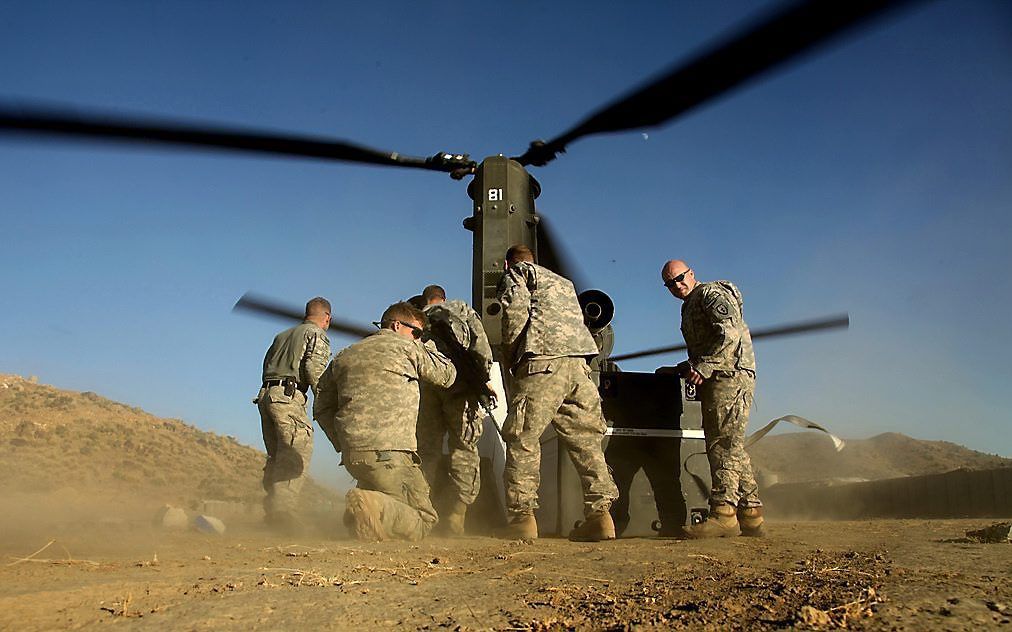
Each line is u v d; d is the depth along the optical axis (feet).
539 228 26.76
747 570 11.32
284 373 23.73
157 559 13.97
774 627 7.00
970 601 7.85
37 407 70.90
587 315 22.57
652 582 10.45
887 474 66.54
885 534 19.07
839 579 9.75
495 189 25.45
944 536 17.66
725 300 19.45
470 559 14.02
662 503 21.35
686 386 22.03
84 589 10.00
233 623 7.98
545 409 19.29
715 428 19.19
